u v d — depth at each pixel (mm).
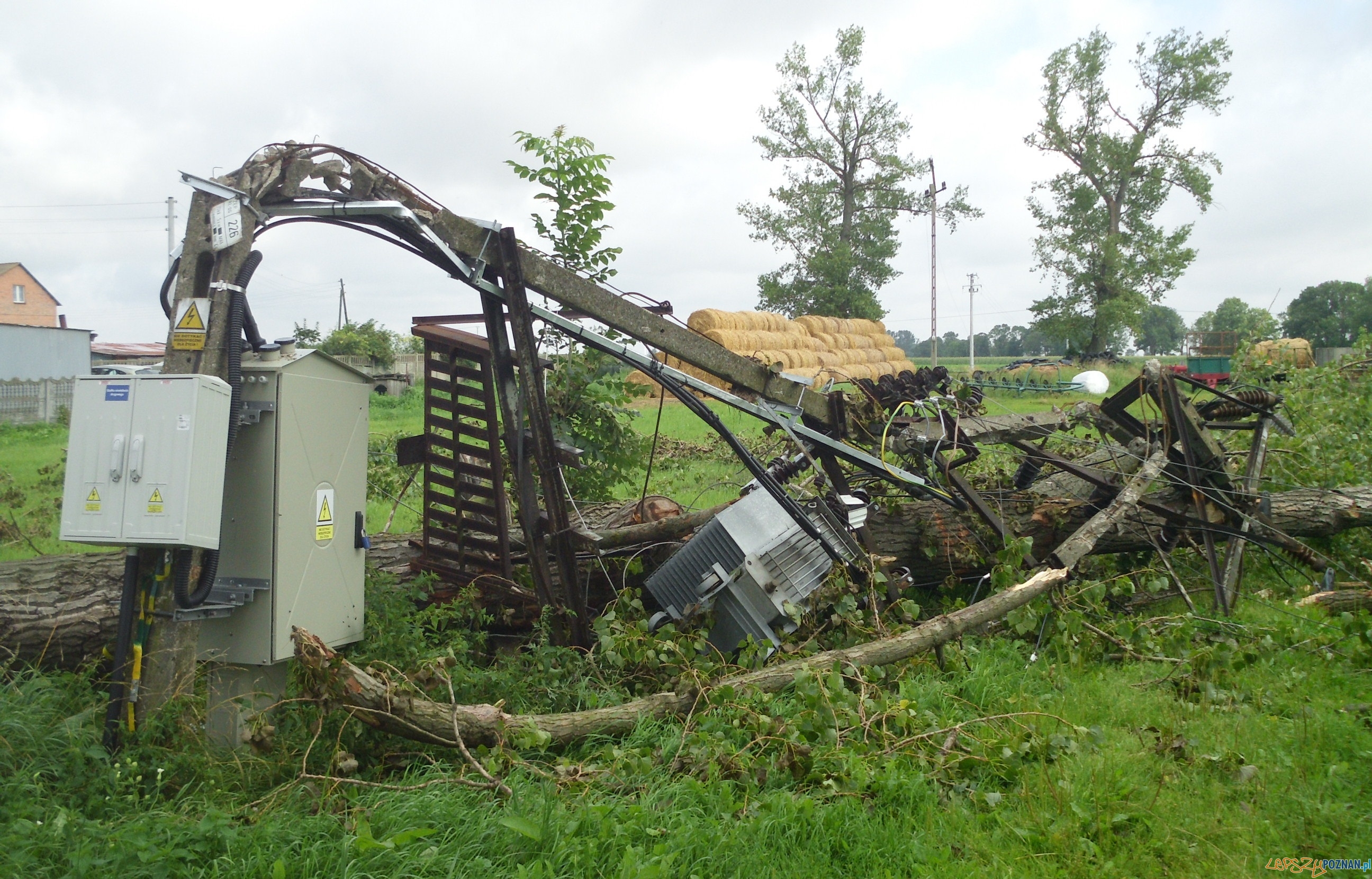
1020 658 5285
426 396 5512
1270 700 4691
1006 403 21422
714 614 5023
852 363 37281
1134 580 6750
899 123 44969
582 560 5922
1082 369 35156
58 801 3211
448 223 4715
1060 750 3990
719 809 3307
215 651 3979
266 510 3932
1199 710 4551
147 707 3637
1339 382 9766
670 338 5320
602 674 4758
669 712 4199
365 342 35062
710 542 5102
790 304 47188
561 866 2869
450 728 3525
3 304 50906
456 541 5543
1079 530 5934
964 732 4137
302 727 3834
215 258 3936
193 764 3518
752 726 3936
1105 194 44062
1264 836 3379
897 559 6043
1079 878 3127
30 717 3537
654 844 3037
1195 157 43469
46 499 9664
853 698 4090
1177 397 6574
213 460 3590
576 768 3545
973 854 3252
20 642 4496
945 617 4969
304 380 4066
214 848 2875
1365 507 7129
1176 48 42531
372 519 8523
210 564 3635
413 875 2762
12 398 25531
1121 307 42156
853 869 3115
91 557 5004
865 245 46156
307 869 2771
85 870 2596
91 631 4586
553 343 6996
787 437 5969
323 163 4559
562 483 5121
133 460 3502
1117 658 5512
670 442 13453
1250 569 7258
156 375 3547
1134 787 3678
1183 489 6883
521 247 4871
